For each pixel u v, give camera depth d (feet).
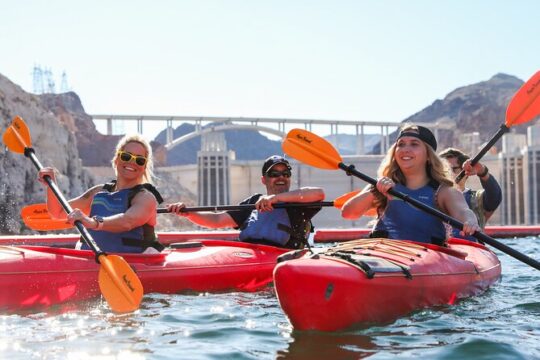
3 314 16.43
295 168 394.73
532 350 12.78
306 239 23.94
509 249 17.03
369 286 14.60
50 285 17.69
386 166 19.35
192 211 24.36
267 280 22.36
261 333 14.35
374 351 12.72
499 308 17.03
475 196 25.09
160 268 19.88
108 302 16.65
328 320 14.03
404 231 19.03
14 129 24.02
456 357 12.30
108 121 640.17
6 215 99.60
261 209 22.65
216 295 19.98
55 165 143.84
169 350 12.92
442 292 16.92
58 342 13.50
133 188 19.47
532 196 408.05
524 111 24.26
